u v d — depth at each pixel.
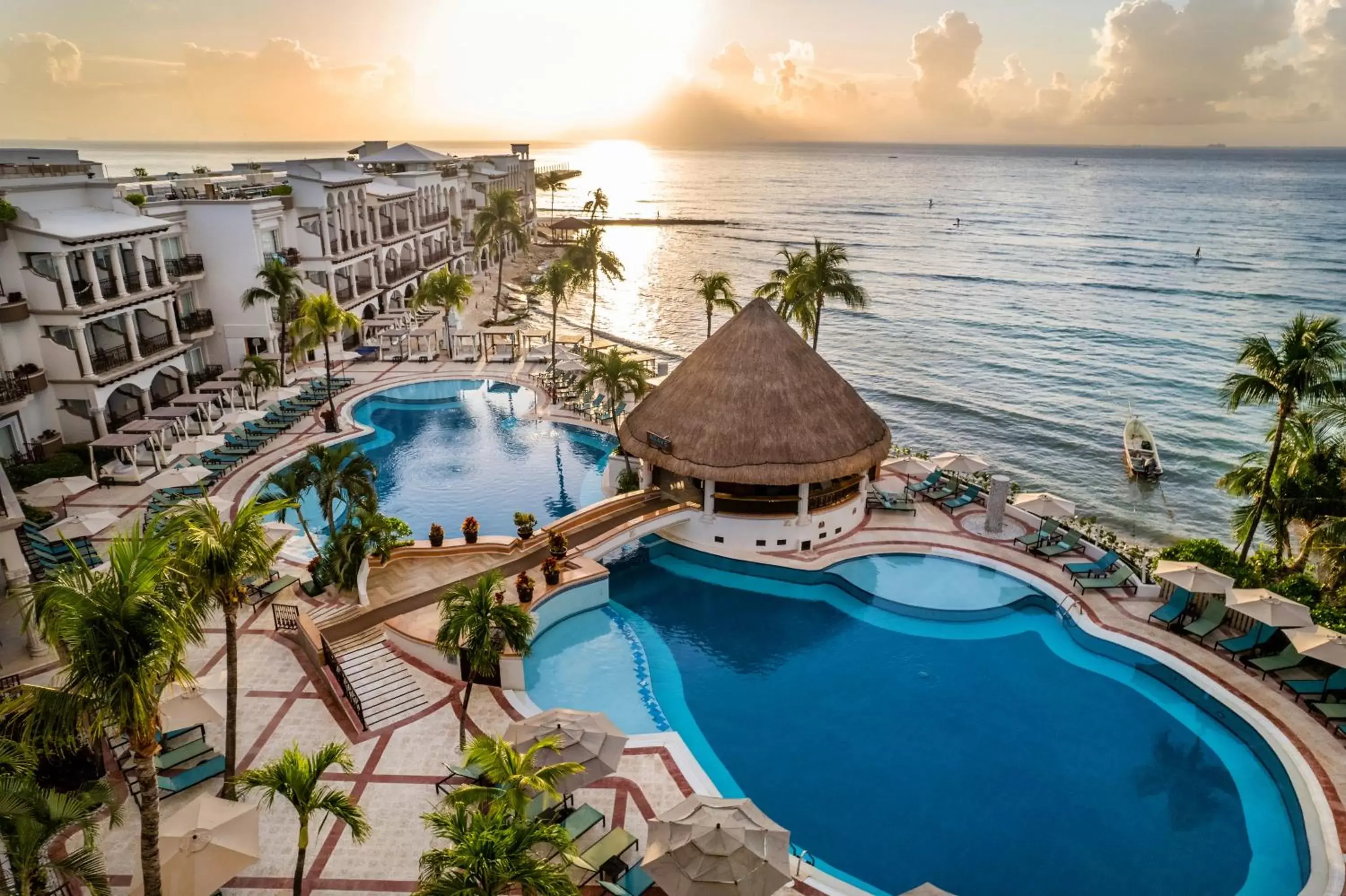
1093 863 17.70
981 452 52.50
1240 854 18.00
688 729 22.11
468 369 55.84
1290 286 108.12
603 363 38.84
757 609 28.73
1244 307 95.12
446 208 85.25
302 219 56.41
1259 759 20.98
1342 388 26.25
